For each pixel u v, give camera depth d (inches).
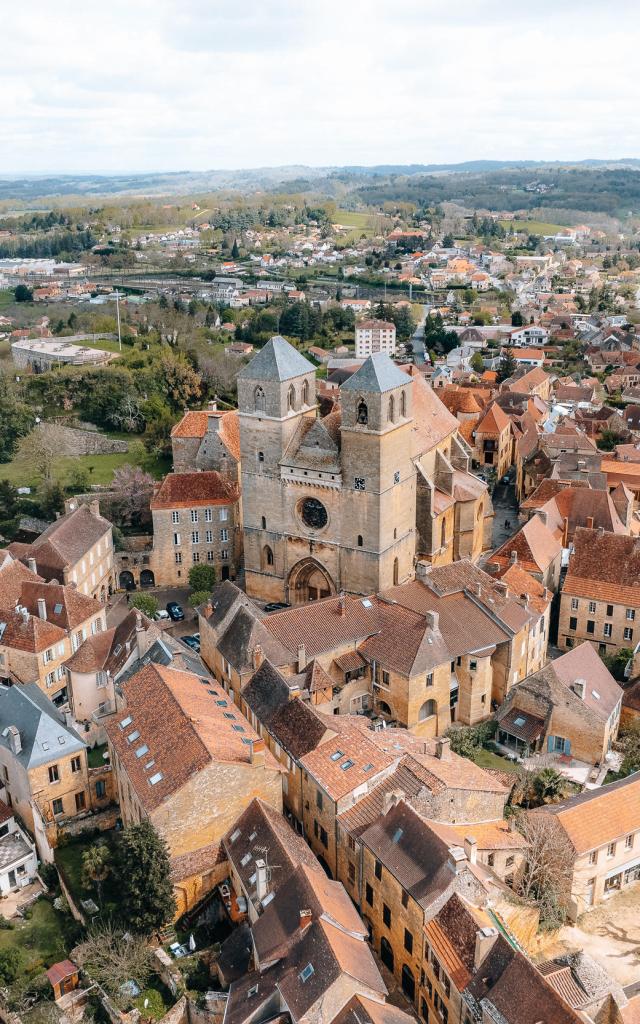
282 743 3408.0
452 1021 2491.4
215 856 3085.6
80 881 3198.8
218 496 5570.9
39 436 7362.2
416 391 5315.0
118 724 3454.7
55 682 4441.4
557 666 3848.4
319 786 3142.2
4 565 4793.3
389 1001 2797.7
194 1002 2709.2
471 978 2431.1
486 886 2743.6
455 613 4160.9
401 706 3880.4
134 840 2874.0
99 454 7657.5
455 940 2534.5
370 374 4247.0
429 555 4953.3
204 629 4286.4
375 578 4532.5
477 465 7657.5
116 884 3068.4
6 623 4429.1
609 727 3811.5
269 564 4916.3
